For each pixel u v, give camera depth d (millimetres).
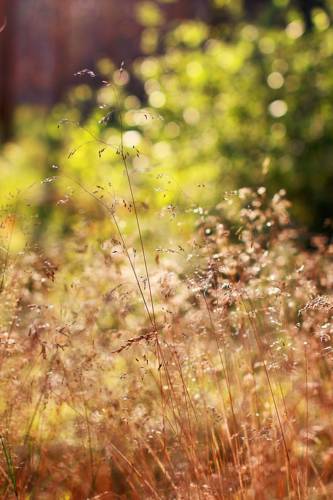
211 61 9000
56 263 4047
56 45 17750
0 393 3549
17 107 18172
